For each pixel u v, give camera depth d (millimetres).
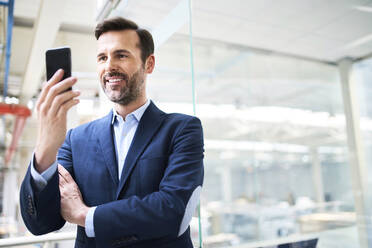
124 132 739
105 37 718
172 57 947
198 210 686
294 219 5426
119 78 701
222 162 10266
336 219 3904
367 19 2852
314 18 2820
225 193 10195
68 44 3684
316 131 6961
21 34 3387
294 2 2479
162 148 688
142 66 734
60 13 2209
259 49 3666
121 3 1096
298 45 3539
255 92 5773
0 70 4125
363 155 3760
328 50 3682
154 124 724
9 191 9539
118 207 604
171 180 643
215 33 3066
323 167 7215
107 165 695
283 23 2896
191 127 704
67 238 1106
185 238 661
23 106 4617
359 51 3652
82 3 2836
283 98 6133
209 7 2523
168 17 911
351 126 3855
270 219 6566
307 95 5898
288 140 8367
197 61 4086
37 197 602
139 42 728
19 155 8891
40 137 592
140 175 668
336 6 2646
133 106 737
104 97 1253
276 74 4812
